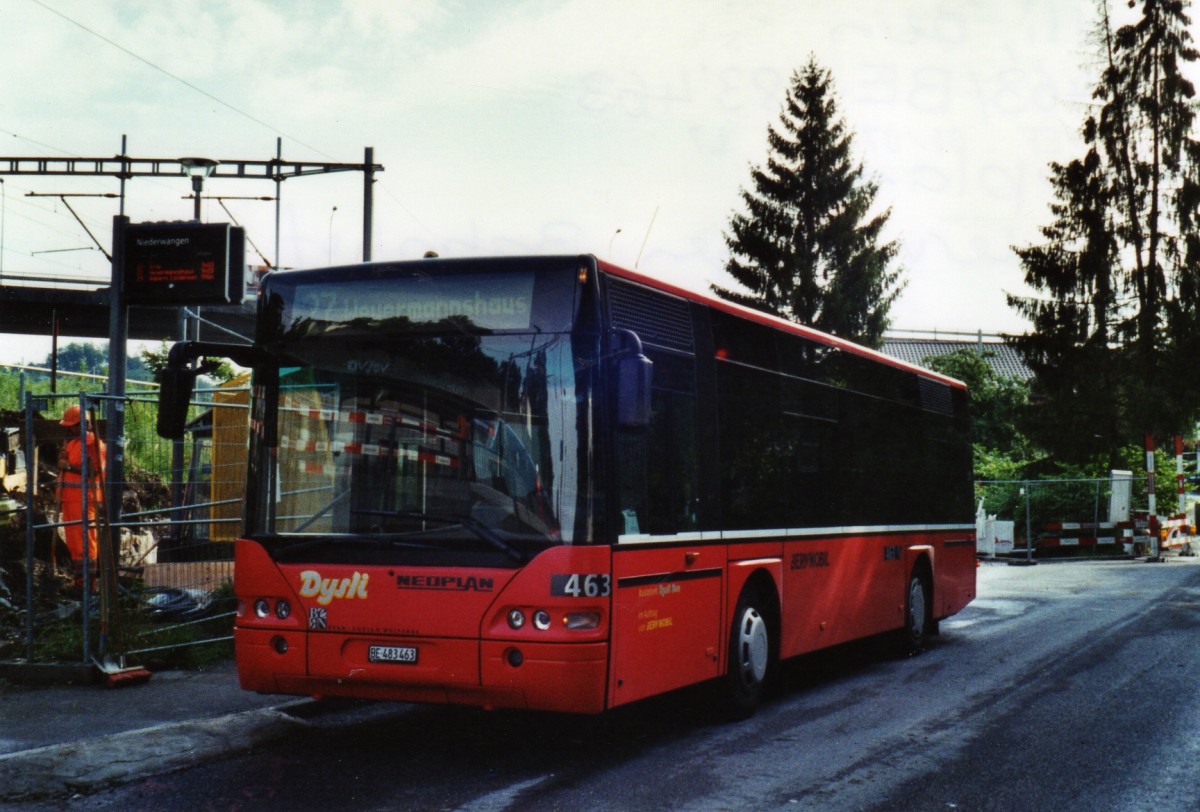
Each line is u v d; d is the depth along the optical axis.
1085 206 39.34
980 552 27.08
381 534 7.14
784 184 52.53
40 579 11.83
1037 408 39.56
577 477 6.95
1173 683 10.24
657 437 7.70
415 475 7.16
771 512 9.34
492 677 6.86
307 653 7.24
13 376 37.06
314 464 7.39
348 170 27.95
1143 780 6.86
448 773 6.92
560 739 7.94
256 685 7.41
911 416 12.91
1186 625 14.32
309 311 7.57
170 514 10.75
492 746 7.68
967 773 7.01
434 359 7.26
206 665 10.01
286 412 7.51
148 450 11.27
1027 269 40.03
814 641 10.04
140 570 10.33
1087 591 18.95
